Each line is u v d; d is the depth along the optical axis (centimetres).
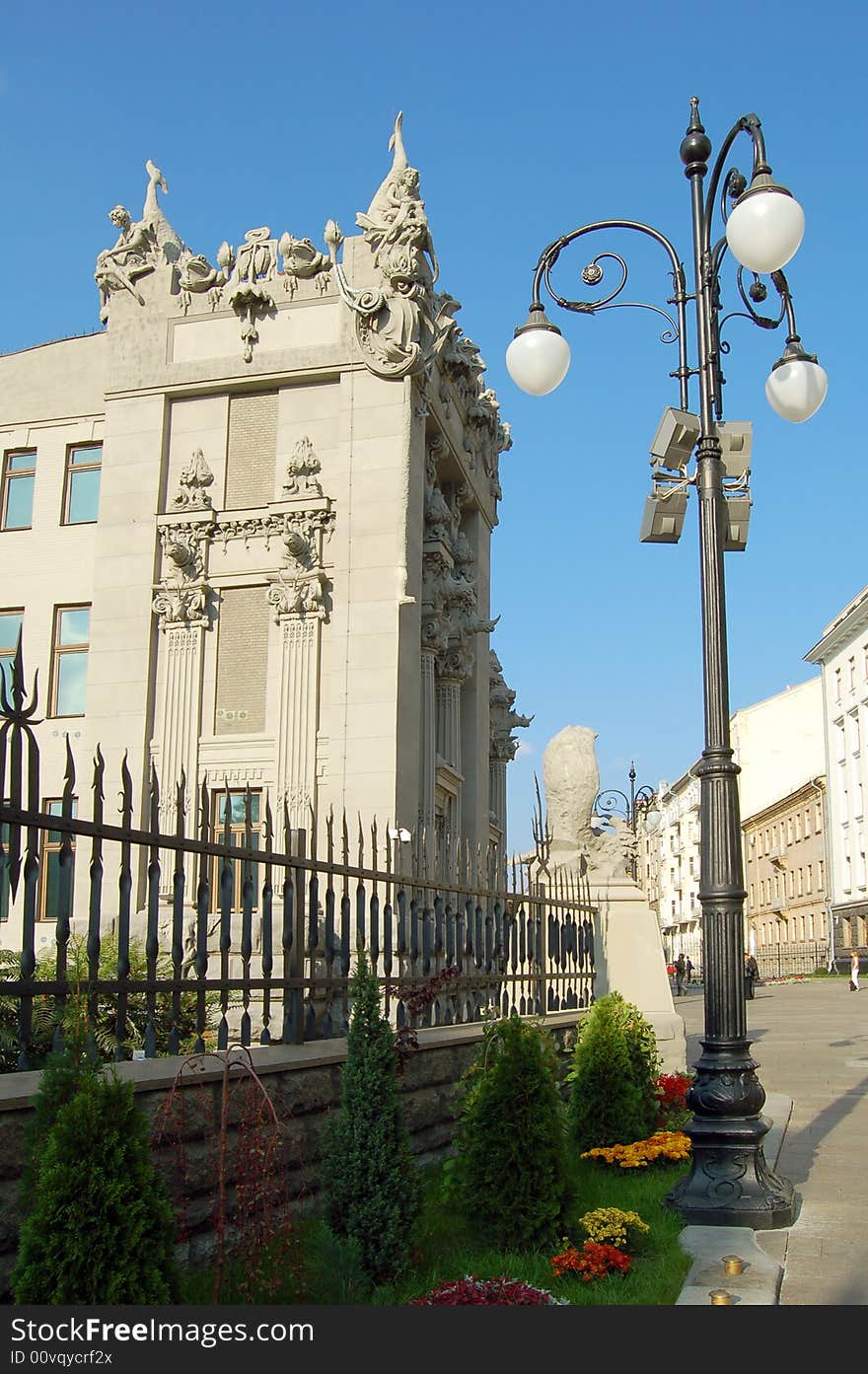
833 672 7131
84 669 2480
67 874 578
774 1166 1030
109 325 2433
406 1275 663
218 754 2203
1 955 1277
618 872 1564
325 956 824
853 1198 900
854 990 4641
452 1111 870
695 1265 702
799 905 7744
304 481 2259
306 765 2141
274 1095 704
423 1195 748
